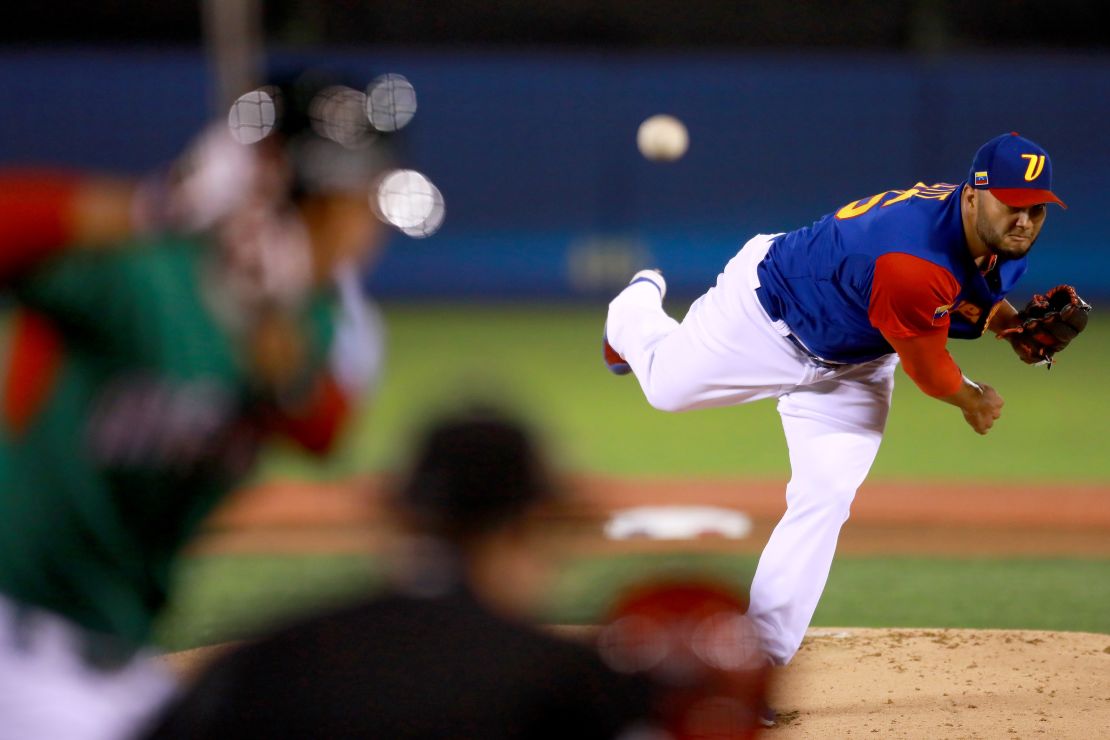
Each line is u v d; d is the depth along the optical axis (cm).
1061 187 8631
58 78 8469
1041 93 8625
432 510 654
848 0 9200
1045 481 3631
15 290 740
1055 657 1978
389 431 4369
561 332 7119
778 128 8781
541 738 639
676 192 8825
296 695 639
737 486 3478
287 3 9175
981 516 3191
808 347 1691
